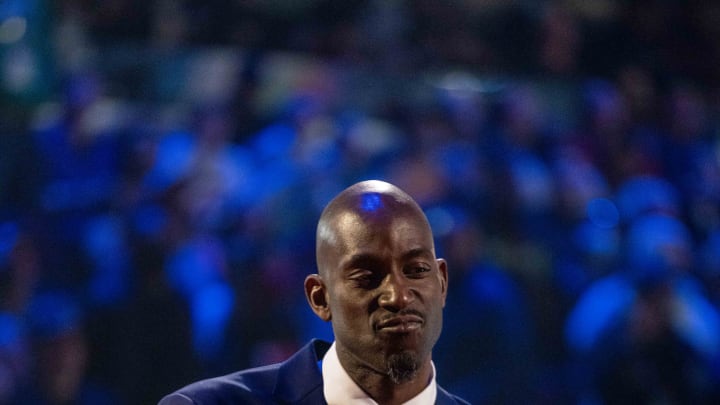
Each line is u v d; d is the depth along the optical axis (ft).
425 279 18.10
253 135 72.49
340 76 75.25
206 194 70.18
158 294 67.92
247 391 19.98
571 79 81.30
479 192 74.54
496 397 70.23
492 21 79.87
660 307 75.56
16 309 67.10
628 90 82.53
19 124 69.36
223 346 67.82
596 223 77.46
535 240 74.95
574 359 73.20
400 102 76.13
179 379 67.41
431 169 73.72
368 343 17.89
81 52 70.90
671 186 81.41
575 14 82.33
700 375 74.95
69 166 69.41
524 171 76.28
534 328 73.05
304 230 71.05
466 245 71.82
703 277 79.00
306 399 19.67
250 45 73.92
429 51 77.92
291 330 68.74
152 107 71.41
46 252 68.18
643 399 73.56
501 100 78.69
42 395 66.18
